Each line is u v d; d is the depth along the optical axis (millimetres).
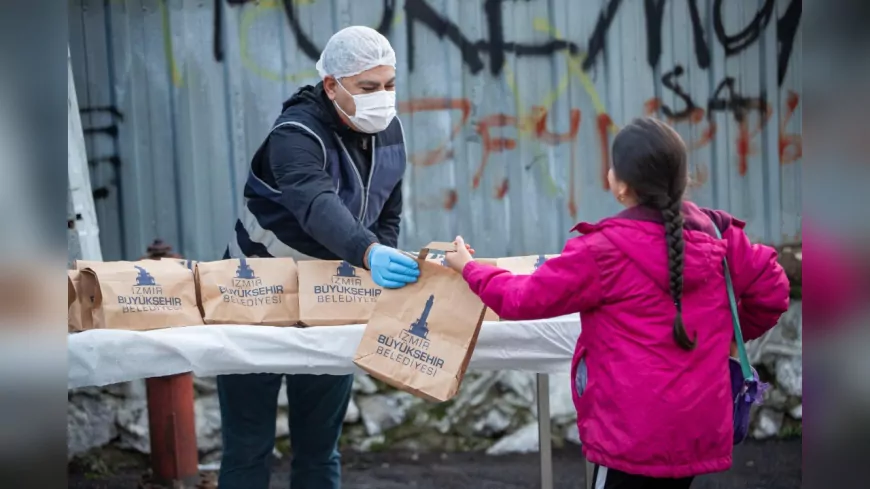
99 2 8492
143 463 8602
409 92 8773
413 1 8688
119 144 8609
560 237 8992
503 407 8953
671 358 4273
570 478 8195
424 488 7996
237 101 8656
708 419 4297
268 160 5742
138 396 8688
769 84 9102
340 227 5219
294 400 5910
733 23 9016
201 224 8727
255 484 5824
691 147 9070
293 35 8633
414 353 4879
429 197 8867
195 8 8570
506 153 8898
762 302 4590
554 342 5160
